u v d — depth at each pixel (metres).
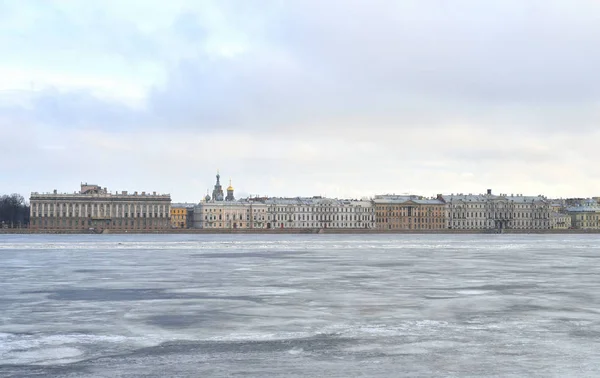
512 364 27.25
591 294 48.88
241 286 54.62
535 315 38.91
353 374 25.80
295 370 26.38
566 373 25.95
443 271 70.00
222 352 29.45
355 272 68.88
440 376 25.53
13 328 35.12
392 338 32.28
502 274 66.19
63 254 108.25
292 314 39.34
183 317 38.44
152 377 25.45
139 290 51.91
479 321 36.88
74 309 41.59
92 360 28.09
